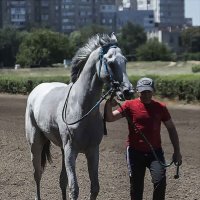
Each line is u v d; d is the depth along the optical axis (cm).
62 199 1058
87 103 910
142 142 882
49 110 996
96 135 925
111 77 844
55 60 13800
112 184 1235
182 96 3738
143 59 15575
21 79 5178
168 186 1212
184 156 1598
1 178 1316
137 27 18275
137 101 892
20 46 14112
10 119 2642
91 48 925
